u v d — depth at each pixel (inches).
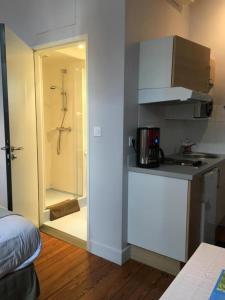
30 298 67.3
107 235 96.3
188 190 80.2
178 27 119.1
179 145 132.8
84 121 156.1
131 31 86.8
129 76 88.3
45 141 175.5
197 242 91.6
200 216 92.0
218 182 108.9
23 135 107.3
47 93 173.2
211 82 119.6
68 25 98.0
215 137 129.2
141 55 91.8
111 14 86.1
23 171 107.8
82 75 155.7
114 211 93.5
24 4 112.7
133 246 96.5
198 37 129.4
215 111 128.0
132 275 87.3
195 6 128.2
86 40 93.5
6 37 91.6
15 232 63.2
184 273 36.4
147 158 90.0
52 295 77.3
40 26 107.5
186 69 91.8
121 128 88.2
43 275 86.8
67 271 89.0
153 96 90.6
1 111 127.2
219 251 42.4
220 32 123.2
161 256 90.0
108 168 93.4
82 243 108.3
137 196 91.7
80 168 160.6
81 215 139.6
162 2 104.1
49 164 179.3
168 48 86.3
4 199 134.0
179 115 114.3
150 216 89.3
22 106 105.8
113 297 76.7
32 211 116.3
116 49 86.4
